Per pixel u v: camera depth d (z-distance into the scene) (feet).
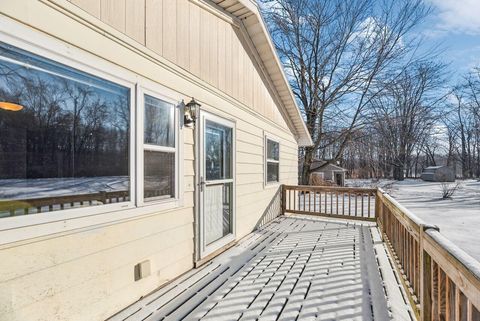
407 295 8.40
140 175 7.98
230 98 14.47
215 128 12.97
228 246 13.85
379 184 69.10
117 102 7.34
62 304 5.90
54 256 5.77
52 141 5.79
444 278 5.49
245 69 16.66
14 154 5.18
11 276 5.05
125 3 7.72
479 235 20.15
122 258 7.47
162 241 9.07
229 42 14.55
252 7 14.37
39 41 5.50
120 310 7.38
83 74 6.44
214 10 12.82
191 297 8.46
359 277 10.25
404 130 89.56
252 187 17.65
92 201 6.62
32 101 5.45
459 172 121.39
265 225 19.86
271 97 22.02
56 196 5.85
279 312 7.71
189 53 10.85
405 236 9.34
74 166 6.21
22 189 5.28
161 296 8.36
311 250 13.71
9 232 5.03
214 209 12.72
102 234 6.87
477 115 90.17
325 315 7.58
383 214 15.98
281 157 25.25
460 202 39.68
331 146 65.72
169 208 9.32
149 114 8.50
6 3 4.99
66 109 6.07
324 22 54.34
